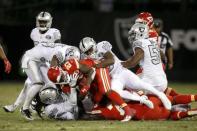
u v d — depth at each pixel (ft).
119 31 150.71
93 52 75.46
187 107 78.02
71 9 165.07
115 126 68.64
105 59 74.64
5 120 75.51
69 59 73.26
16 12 164.45
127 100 75.20
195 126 69.10
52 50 77.51
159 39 109.29
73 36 151.23
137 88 75.92
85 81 73.41
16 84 147.95
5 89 131.44
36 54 77.56
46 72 78.18
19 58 156.25
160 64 78.48
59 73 71.05
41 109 78.28
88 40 75.36
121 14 151.02
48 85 74.49
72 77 72.13
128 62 76.54
